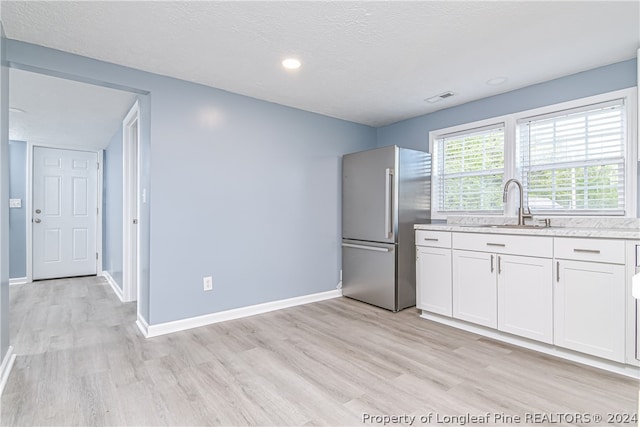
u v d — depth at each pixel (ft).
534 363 7.39
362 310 11.42
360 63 8.29
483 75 9.02
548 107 9.35
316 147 12.56
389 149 11.37
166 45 7.36
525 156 9.96
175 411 5.68
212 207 10.00
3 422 5.33
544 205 9.57
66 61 7.64
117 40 7.13
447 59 8.04
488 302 8.84
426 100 11.05
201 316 9.84
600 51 7.61
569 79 8.96
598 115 8.58
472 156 11.34
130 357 7.72
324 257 12.84
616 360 6.73
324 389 6.37
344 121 13.47
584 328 7.16
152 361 7.52
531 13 6.13
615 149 8.29
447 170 12.13
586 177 8.79
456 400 5.98
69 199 17.17
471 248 9.24
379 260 11.71
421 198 12.06
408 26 6.58
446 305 9.89
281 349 8.19
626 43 7.24
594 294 7.02
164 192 9.14
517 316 8.24
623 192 8.16
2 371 6.54
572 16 6.22
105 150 17.94
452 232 9.73
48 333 9.27
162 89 9.04
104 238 17.84
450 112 11.87
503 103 10.37
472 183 11.34
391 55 7.83
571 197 9.05
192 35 6.93
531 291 8.00
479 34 6.89
